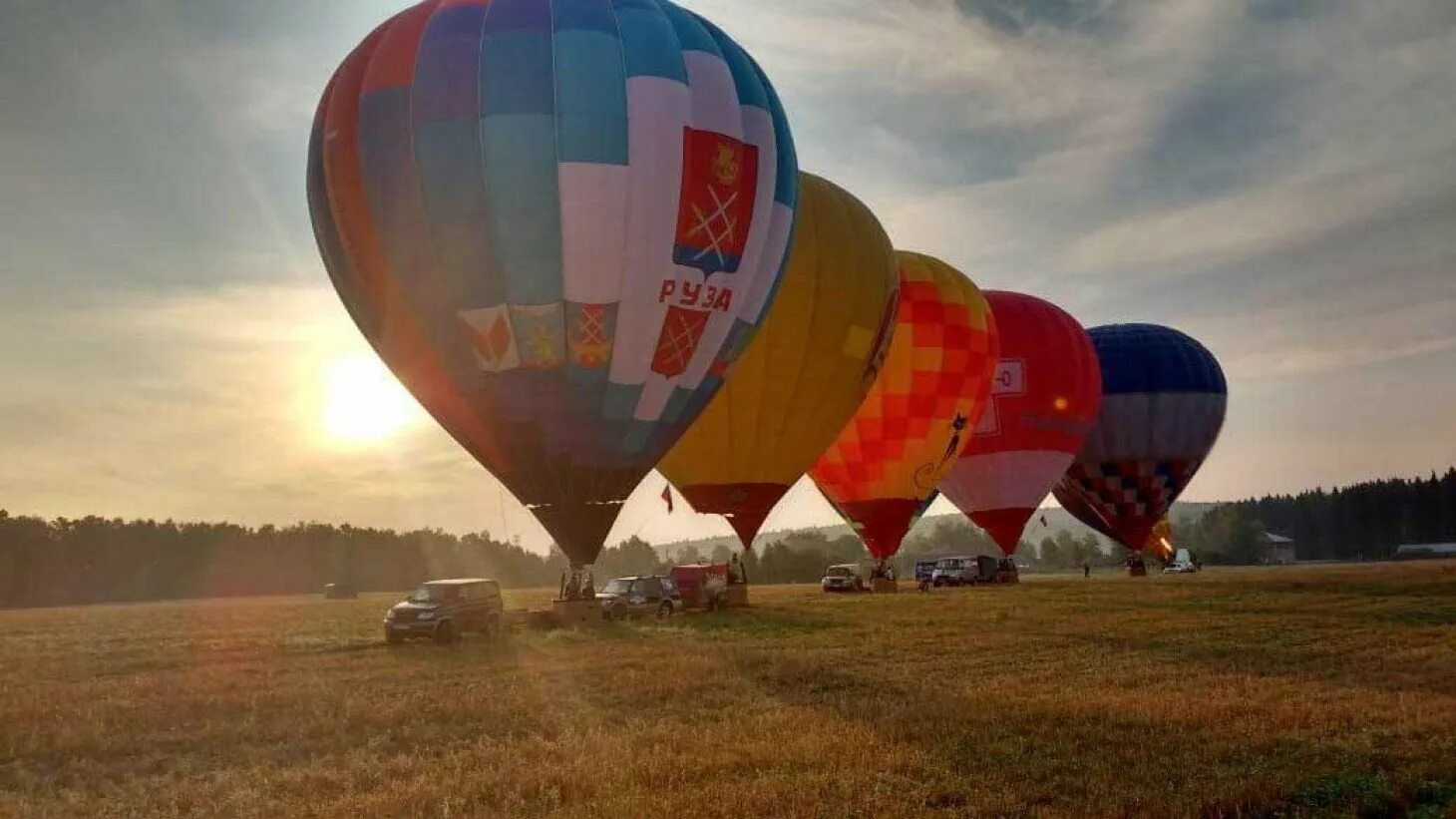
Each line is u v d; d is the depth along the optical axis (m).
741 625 28.05
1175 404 48.94
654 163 22.84
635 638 24.89
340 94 23.53
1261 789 9.53
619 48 23.17
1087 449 49.81
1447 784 10.05
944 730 12.35
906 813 8.92
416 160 22.33
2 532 119.19
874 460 37.31
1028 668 18.11
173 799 10.07
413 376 23.97
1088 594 42.22
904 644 22.06
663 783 10.08
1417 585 45.69
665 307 23.48
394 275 22.89
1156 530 63.38
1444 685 15.82
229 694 16.91
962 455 43.72
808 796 9.37
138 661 23.56
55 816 9.66
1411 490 171.38
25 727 14.27
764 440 30.23
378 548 144.50
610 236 22.62
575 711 14.34
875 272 31.66
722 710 14.17
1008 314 44.00
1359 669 17.56
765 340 29.64
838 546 147.88
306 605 65.44
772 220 25.05
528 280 22.55
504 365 23.06
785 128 25.84
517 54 22.67
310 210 24.58
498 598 28.19
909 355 37.03
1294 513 180.12
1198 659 19.14
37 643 30.50
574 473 24.12
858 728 12.46
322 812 9.32
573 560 24.58
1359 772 10.29
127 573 124.06
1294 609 31.52
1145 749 11.35
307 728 13.62
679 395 24.59
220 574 130.12
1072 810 9.01
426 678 18.44
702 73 23.86
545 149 22.28
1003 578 57.38
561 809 9.20
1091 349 45.31
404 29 23.50
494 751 11.61
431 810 9.36
